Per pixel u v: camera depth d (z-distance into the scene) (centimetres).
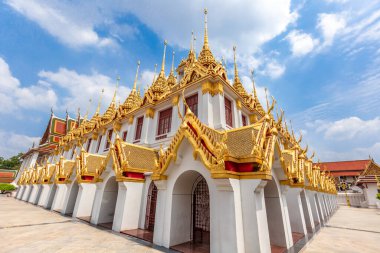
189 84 1684
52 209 2180
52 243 1000
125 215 1275
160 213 1015
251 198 786
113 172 1468
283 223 992
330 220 2034
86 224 1456
